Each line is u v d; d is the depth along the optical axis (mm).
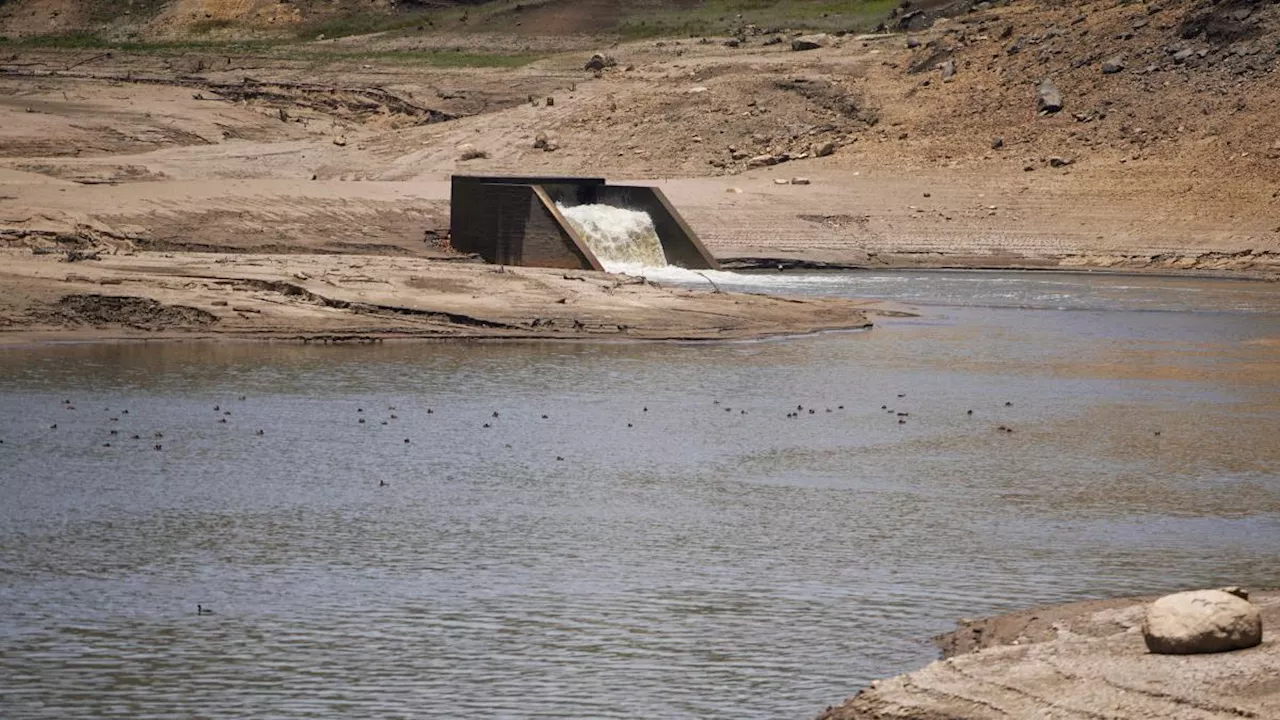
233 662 36562
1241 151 149500
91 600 41094
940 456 61500
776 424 67625
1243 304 114000
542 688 35188
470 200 122750
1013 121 166375
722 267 133000
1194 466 60062
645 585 43125
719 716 33656
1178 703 28141
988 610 40969
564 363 83000
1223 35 166750
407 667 36406
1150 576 44281
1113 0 186250
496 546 47094
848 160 163250
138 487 53719
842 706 30469
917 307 110750
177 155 168500
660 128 175000
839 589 42875
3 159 160375
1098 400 74750
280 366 79375
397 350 86062
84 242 112688
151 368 77500
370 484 55031
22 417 64875
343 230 124125
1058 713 28344
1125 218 143250
